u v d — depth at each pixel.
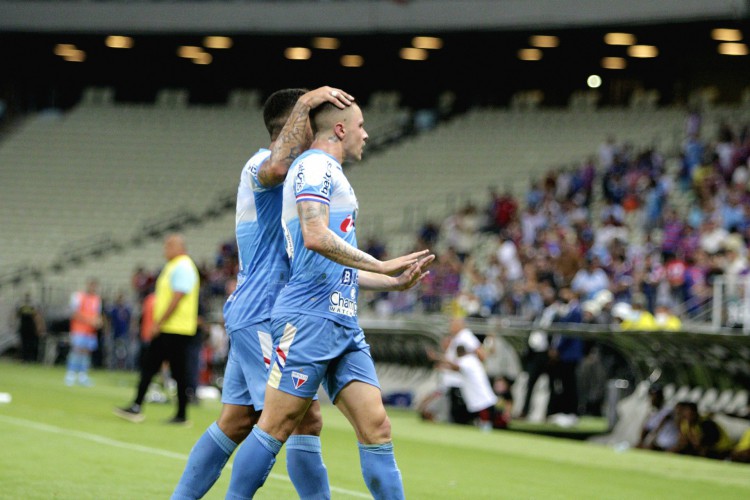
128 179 115.31
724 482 31.48
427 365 60.56
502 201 84.06
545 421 52.00
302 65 122.94
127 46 115.94
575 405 51.03
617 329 42.59
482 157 104.56
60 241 109.06
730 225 66.75
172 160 116.94
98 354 88.81
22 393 53.47
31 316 87.88
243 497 15.91
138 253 105.38
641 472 33.16
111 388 63.16
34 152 120.38
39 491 22.75
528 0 95.44
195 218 108.69
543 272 61.53
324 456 31.81
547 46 102.75
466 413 50.19
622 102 109.56
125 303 87.62
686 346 43.06
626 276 62.97
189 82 128.62
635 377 47.16
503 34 98.75
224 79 127.56
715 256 57.19
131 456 29.31
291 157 16.38
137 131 121.62
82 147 120.31
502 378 53.62
